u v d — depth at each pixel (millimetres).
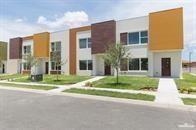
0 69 46969
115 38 27828
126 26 27125
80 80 23078
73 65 33000
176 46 23156
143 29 25734
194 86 16344
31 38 40062
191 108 9609
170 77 23625
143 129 6305
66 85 19750
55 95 14211
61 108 9547
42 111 8844
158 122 7121
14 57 42812
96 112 8695
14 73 41938
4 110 9047
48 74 34688
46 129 6254
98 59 30281
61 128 6363
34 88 18266
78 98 12797
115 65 18656
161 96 12711
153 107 9891
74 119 7477
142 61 25734
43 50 36906
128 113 8531
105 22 28594
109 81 20641
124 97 12633
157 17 24422
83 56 31828
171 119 7566
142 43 25781
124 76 24984
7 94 14734
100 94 13852
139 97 12406
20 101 11570
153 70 25234
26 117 7746
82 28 32156
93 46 29672
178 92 14117
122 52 18703
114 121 7215
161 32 24078
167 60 24922
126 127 6496
